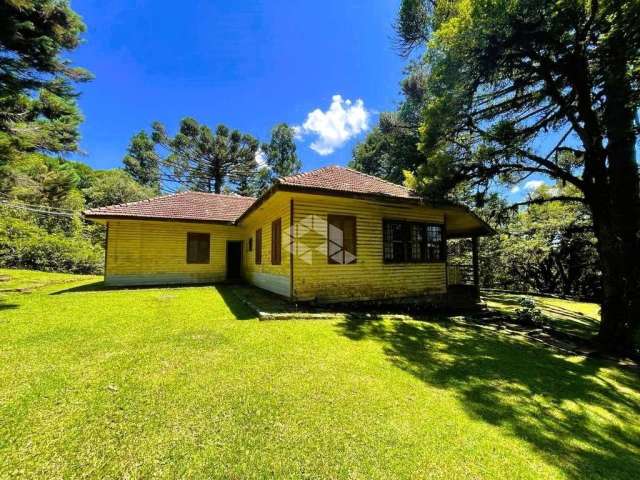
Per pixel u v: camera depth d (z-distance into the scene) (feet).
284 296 25.89
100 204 77.66
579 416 10.71
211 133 85.56
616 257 21.13
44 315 19.66
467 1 18.84
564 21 17.21
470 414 9.86
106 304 24.11
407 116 52.03
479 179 24.75
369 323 20.84
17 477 5.96
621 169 21.71
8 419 7.87
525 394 12.03
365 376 12.00
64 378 10.41
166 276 41.16
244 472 6.42
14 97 28.40
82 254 58.13
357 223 26.91
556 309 34.04
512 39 18.37
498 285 55.06
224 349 13.87
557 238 45.80
